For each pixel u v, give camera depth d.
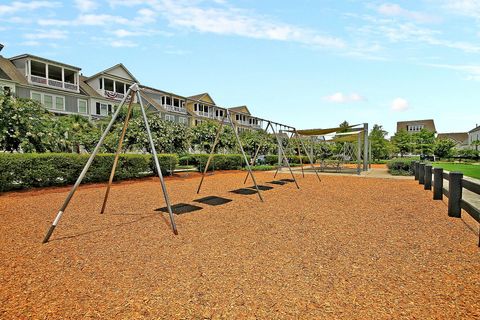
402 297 2.11
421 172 9.55
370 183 9.90
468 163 25.98
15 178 7.27
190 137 14.75
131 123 11.80
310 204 5.81
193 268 2.62
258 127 43.31
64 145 10.54
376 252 3.06
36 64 21.22
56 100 21.66
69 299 2.07
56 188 7.92
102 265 2.68
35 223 4.19
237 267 2.65
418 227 4.07
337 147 27.38
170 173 12.29
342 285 2.30
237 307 1.97
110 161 9.54
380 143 26.70
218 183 9.64
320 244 3.31
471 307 1.97
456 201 4.70
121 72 27.50
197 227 4.02
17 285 2.28
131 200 6.19
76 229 3.89
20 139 8.31
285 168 18.83
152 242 3.36
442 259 2.87
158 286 2.27
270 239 3.49
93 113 24.08
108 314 1.88
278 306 1.98
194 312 1.91
